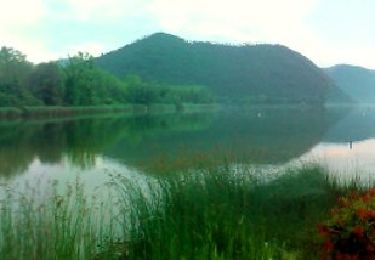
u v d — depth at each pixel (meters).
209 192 10.82
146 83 159.50
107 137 50.66
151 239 8.88
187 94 172.38
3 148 39.00
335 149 38.34
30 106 92.19
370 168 25.66
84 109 110.81
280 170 18.83
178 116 108.75
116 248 9.68
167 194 10.41
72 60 121.88
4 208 9.77
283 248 9.27
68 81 112.00
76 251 8.38
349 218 8.60
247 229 9.16
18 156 33.81
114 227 11.15
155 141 46.12
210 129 64.25
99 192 16.77
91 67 127.81
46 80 101.00
